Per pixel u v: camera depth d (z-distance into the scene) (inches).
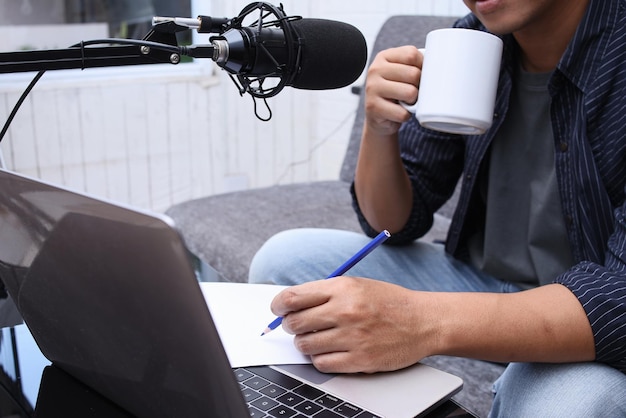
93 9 103.7
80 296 21.2
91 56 26.9
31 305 24.9
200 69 110.3
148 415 24.2
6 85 95.5
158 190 111.1
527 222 43.3
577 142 37.6
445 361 43.4
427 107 33.0
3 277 25.6
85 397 26.6
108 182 106.3
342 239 47.2
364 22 106.4
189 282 17.7
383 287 28.7
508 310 29.2
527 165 42.5
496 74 32.7
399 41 77.2
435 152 47.1
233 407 20.3
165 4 107.9
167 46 27.1
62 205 19.1
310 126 122.2
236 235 66.4
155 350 20.6
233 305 32.0
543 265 42.0
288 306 27.5
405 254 47.4
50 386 27.5
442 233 64.9
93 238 18.8
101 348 22.9
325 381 26.3
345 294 27.4
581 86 37.4
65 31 102.7
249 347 28.5
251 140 117.3
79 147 102.5
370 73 37.5
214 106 112.3
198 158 113.4
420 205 46.8
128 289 19.2
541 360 29.4
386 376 27.0
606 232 37.6
